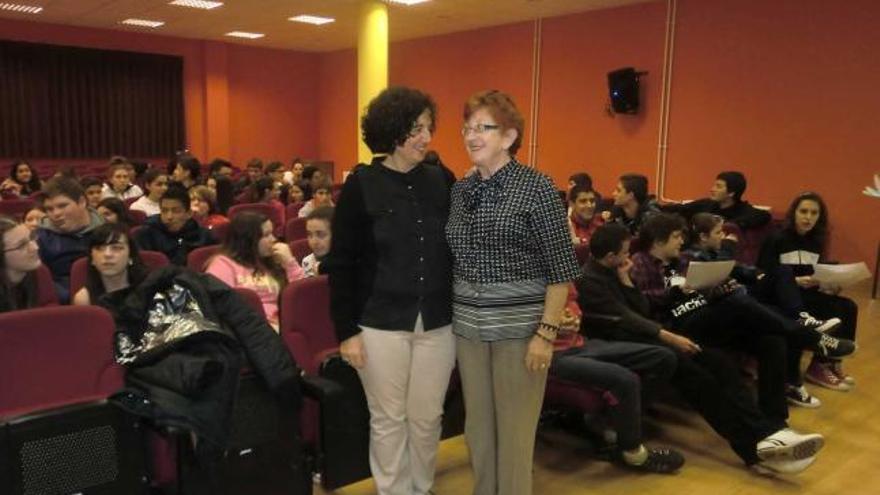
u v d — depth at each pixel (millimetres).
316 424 2170
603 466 2693
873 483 2578
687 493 2482
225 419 1788
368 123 1855
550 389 2629
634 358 2639
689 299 3127
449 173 2033
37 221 3668
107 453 1750
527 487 1940
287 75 12812
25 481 1637
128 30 10953
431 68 10469
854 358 4059
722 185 5113
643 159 7711
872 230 5938
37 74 10438
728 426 2645
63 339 2010
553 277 1761
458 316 1897
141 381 1807
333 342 2412
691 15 7102
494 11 8328
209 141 11992
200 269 3188
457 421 2430
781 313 3418
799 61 6305
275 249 3023
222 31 10758
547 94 8734
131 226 3879
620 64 7840
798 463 2533
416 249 1884
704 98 7074
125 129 11281
